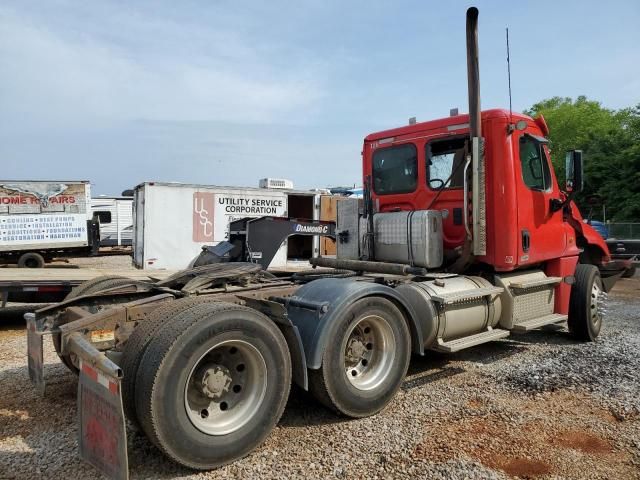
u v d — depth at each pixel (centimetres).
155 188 1473
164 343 299
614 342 657
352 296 393
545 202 607
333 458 331
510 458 331
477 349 619
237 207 1593
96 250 1822
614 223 2998
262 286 465
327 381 377
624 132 3659
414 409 418
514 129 548
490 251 556
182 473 312
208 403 329
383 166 652
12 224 1692
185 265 1516
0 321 864
